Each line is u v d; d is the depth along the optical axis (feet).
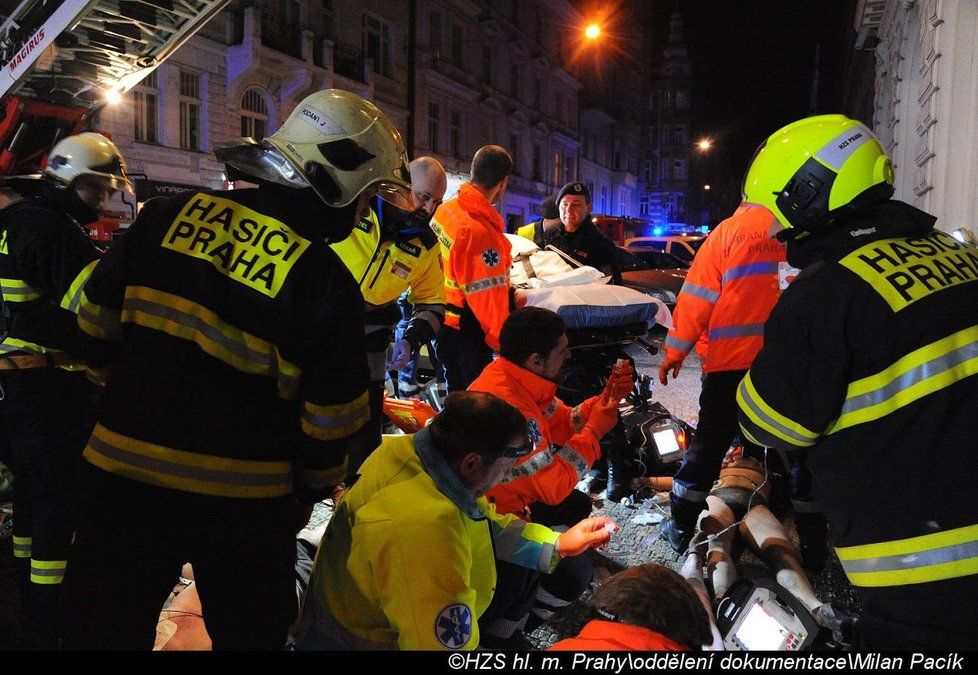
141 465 5.33
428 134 81.20
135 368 5.51
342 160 5.76
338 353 5.43
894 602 4.99
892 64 33.30
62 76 24.89
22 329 8.29
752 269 9.93
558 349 8.43
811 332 5.19
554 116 118.21
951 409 4.80
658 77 178.50
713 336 10.31
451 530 5.65
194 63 51.26
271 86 58.39
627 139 157.79
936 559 4.79
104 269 5.78
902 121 30.42
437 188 11.50
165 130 49.67
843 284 5.12
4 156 24.17
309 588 6.23
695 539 10.78
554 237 17.34
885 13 35.14
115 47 25.31
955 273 5.15
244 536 5.46
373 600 5.73
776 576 9.90
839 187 5.44
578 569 8.69
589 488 14.14
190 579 9.43
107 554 5.38
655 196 178.09
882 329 4.93
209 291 5.40
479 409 5.84
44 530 8.28
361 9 69.82
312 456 5.55
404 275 10.80
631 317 14.10
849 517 5.25
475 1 89.66
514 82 103.76
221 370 5.37
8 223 8.25
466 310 13.07
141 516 5.35
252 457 5.43
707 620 5.35
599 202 145.48
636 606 5.20
